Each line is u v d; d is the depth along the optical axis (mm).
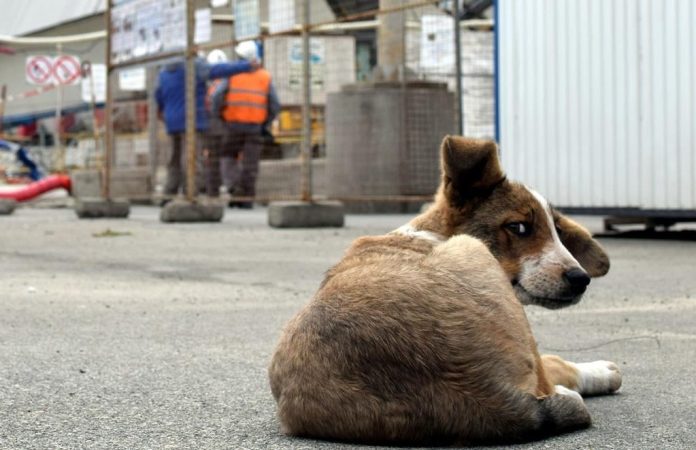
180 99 17953
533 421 3295
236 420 3932
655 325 6262
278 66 17656
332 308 3369
